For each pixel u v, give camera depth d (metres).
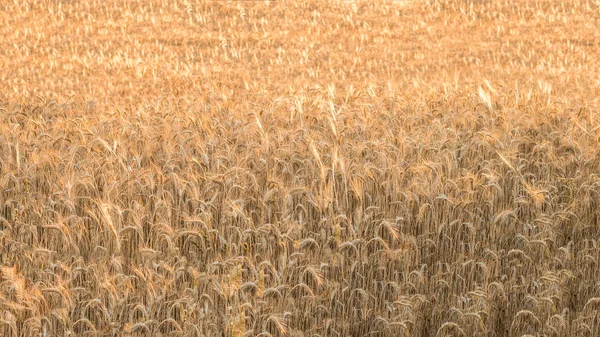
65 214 18.39
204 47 67.25
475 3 83.56
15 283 13.40
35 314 13.90
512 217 17.94
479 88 25.56
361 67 58.69
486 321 14.87
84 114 32.53
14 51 62.03
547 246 16.75
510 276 16.53
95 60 58.22
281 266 15.36
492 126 23.25
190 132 21.94
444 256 17.11
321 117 25.80
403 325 13.84
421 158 20.39
